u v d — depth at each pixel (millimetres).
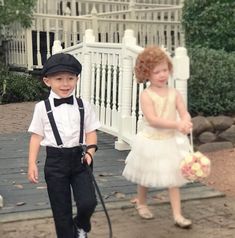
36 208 5594
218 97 9289
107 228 5141
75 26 13875
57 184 4262
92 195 4227
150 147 5105
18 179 6625
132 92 7820
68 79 4262
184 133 5047
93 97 8812
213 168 7160
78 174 4312
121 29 14352
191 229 5129
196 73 9203
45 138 4312
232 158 7605
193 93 9250
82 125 4301
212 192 6109
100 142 8461
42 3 14961
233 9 11273
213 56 9430
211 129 8500
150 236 4965
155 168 5074
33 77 13555
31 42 13758
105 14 15133
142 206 5422
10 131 9516
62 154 4242
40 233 5020
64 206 4293
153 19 15883
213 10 11305
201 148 8156
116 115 8203
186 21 11758
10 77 13219
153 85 5156
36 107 4328
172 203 5207
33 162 4297
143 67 5078
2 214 5430
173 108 5137
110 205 5684
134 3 16078
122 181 6539
